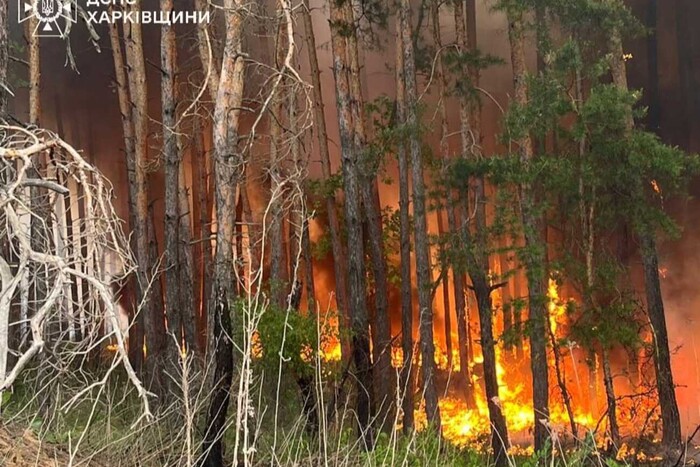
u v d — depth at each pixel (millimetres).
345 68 17234
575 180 16766
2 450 6168
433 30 22266
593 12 17094
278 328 11781
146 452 7625
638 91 16422
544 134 17344
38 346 3822
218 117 9734
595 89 16516
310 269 21984
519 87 18000
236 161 9805
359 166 19672
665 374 18266
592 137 16672
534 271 16609
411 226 26141
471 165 17891
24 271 4430
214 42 17906
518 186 17797
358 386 14406
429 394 17484
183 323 17609
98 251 5535
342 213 24703
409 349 20297
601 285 17344
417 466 9266
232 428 9758
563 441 16812
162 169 27078
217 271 9359
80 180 5559
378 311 19297
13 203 5262
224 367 8836
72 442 7113
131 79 19500
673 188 18078
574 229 18156
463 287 25359
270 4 15641
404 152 20672
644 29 18312
